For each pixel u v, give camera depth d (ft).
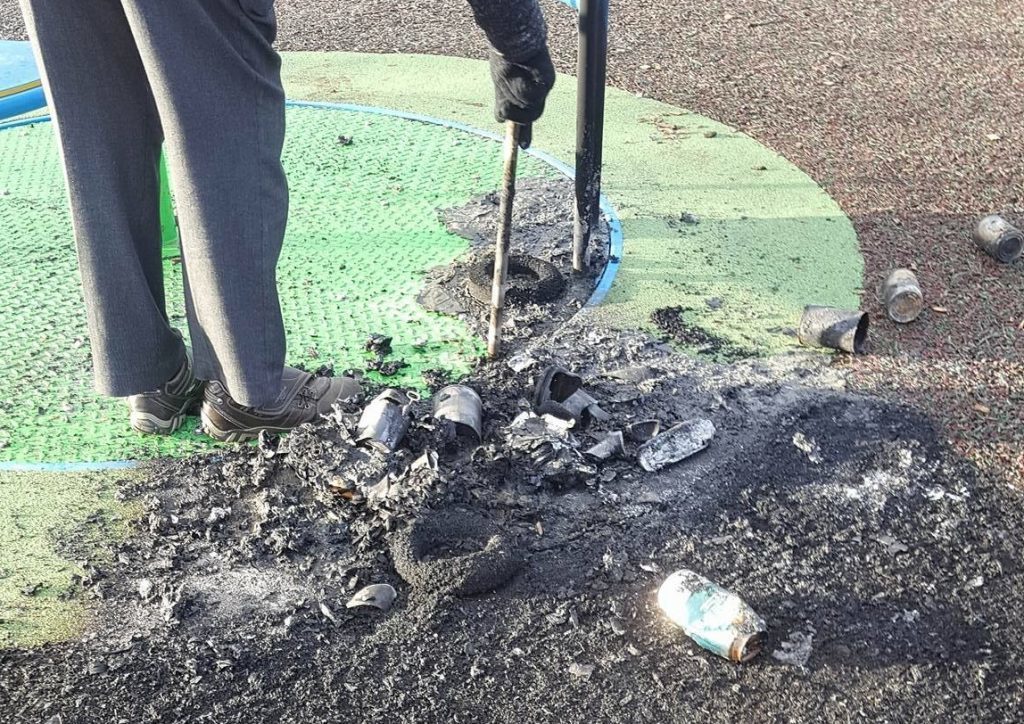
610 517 9.58
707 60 19.75
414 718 7.79
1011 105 17.72
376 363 11.69
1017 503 9.78
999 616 8.64
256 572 9.07
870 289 13.03
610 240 14.08
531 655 8.30
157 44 8.37
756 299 12.89
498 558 8.88
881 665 8.21
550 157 16.19
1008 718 7.79
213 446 10.60
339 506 9.67
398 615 8.64
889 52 19.94
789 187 15.42
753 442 10.50
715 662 8.23
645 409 10.95
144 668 8.16
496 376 11.39
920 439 10.55
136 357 9.94
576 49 20.07
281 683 8.07
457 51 20.11
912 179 15.57
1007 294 12.92
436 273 13.48
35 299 13.00
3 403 11.18
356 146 16.58
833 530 9.50
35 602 8.75
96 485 10.04
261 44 8.87
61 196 15.30
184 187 8.96
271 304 9.64
